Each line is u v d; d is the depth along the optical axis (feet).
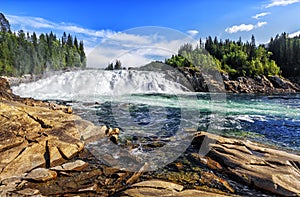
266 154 17.39
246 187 13.88
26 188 13.20
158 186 13.26
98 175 15.30
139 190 12.81
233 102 57.98
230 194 13.03
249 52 167.84
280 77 151.64
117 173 15.40
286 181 13.75
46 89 71.51
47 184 13.94
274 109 44.75
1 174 14.32
